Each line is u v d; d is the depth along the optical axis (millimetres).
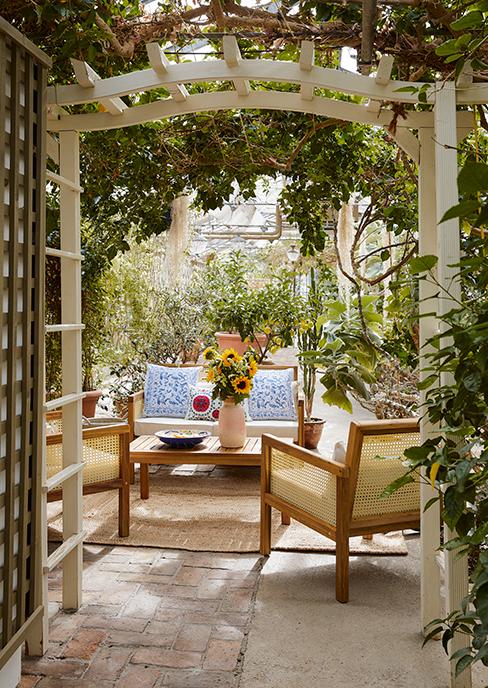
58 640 2605
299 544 3695
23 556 2162
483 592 1471
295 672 2391
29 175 2131
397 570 3395
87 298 5777
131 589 3104
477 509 1850
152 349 6988
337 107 2672
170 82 2527
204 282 7773
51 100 2623
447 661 2479
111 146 3600
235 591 3096
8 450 2014
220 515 4215
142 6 2852
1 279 1920
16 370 2080
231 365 4363
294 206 3943
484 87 2361
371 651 2547
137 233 4238
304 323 6434
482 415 1914
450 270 2285
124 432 3723
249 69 2488
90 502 4457
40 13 2279
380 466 3098
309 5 2479
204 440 4641
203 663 2443
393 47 2504
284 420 5344
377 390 5043
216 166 3686
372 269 6254
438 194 2330
